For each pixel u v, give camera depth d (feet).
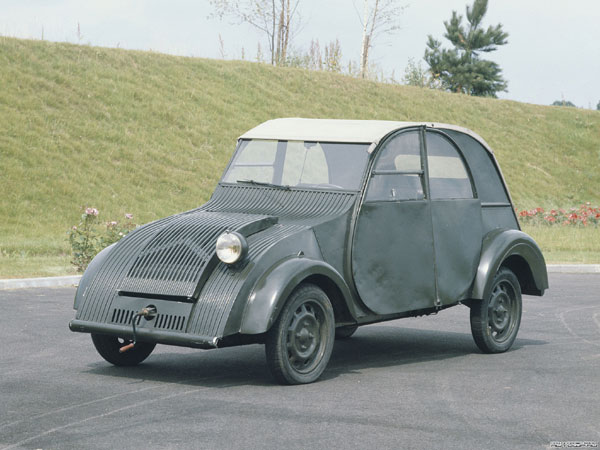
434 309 25.11
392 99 122.62
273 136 24.86
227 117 97.91
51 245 56.54
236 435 16.24
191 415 17.79
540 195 113.60
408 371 23.48
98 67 95.04
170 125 91.35
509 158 120.98
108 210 71.26
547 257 61.57
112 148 82.02
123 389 20.39
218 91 103.35
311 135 24.36
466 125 125.29
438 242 24.76
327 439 16.08
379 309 23.06
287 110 105.91
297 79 116.06
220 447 15.40
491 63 170.81
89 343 27.12
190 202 79.00
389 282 23.36
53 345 26.61
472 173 26.55
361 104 116.78
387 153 23.85
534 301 40.83
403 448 15.58
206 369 23.31
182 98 97.76
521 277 28.45
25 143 75.82
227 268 20.61
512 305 27.37
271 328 20.61
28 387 20.45
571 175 122.52
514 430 17.06
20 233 61.62
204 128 93.50
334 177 23.34
